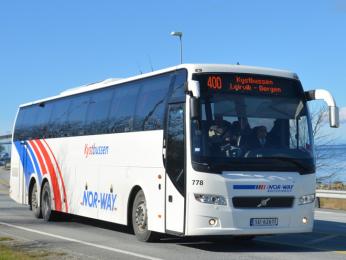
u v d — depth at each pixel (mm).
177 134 11438
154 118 12492
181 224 11055
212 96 11180
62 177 17188
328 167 40438
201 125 10945
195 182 10805
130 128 13539
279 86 11734
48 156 18359
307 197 11422
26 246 12047
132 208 13359
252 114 11320
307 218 11383
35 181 19344
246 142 11117
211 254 11172
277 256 10953
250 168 11008
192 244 12617
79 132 16375
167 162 11711
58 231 15227
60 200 17219
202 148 10859
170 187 11523
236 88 11383
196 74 11289
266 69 11773
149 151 12523
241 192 10883
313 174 11539
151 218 12242
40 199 18734
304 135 11656
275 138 11352
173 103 11742
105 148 14719
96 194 15023
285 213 11141
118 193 13844
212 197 10766
